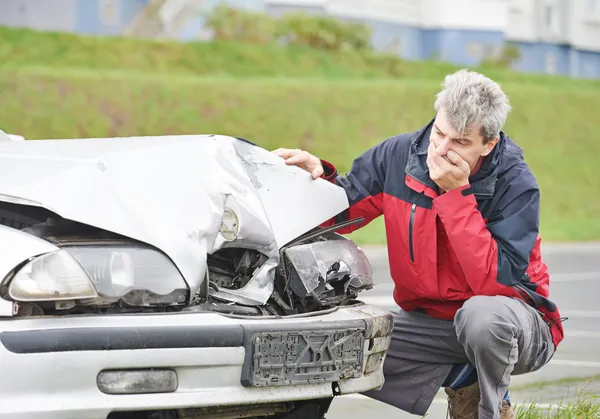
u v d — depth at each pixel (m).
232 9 37.69
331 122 32.06
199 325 4.07
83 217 4.19
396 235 5.29
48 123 28.53
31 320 3.91
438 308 5.38
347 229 5.45
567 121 34.88
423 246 5.20
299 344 4.32
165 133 29.92
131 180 4.44
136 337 3.95
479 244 4.95
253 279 4.59
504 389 5.07
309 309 4.86
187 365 4.04
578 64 43.81
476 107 4.86
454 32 40.69
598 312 12.09
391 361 5.52
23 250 4.00
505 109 4.96
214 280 4.62
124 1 36.03
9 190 4.29
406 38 40.47
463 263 5.00
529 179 5.15
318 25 38.09
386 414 6.71
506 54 41.53
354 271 4.98
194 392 4.07
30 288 3.94
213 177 4.61
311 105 32.47
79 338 3.88
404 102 33.53
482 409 5.04
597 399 6.97
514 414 5.95
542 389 7.72
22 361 3.82
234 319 4.19
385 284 13.55
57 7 34.47
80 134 28.70
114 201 4.30
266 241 4.61
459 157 4.91
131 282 4.11
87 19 35.09
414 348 5.48
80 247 4.12
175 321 4.06
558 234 23.81
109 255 4.12
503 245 5.05
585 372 8.48
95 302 4.05
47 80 29.66
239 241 4.54
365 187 5.44
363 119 32.47
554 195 30.30
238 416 4.54
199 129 30.38
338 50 38.22
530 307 5.13
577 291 14.00
